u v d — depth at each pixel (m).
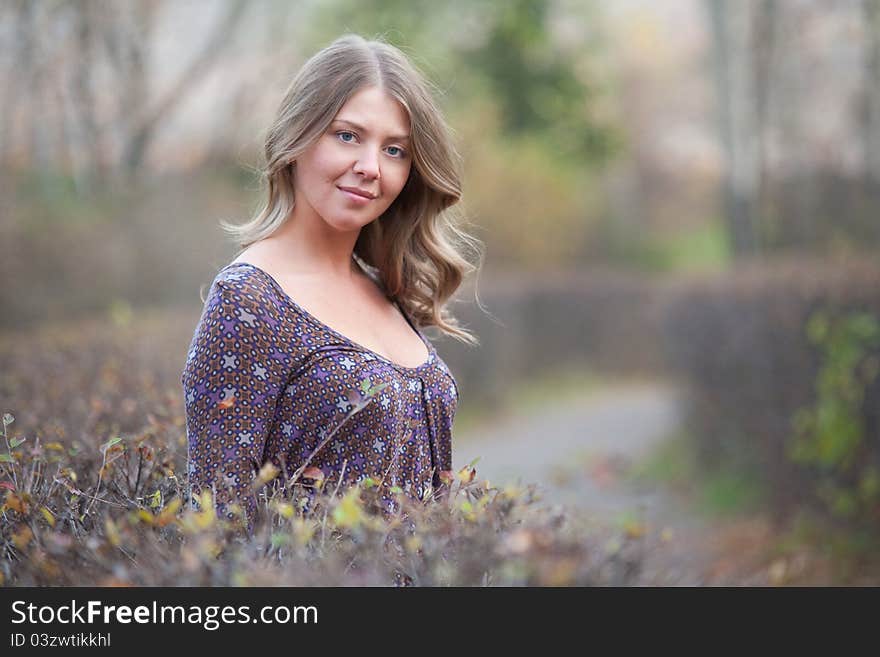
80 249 17.81
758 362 12.16
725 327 13.51
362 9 31.53
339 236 3.94
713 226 54.94
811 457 10.32
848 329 9.70
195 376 3.48
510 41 36.53
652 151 57.25
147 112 23.78
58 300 17.38
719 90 20.02
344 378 3.57
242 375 3.47
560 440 19.45
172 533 3.02
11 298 16.81
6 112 20.95
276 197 3.93
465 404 21.34
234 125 25.58
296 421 3.54
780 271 12.34
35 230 17.41
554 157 38.12
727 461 13.77
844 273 10.45
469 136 33.66
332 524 2.93
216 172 24.88
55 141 21.94
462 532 2.64
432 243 4.40
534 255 35.12
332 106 3.79
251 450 3.43
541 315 28.58
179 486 3.46
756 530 10.85
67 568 2.79
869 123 15.77
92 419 4.97
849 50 16.38
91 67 22.53
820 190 16.84
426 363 4.01
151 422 4.19
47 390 6.31
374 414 3.58
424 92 3.97
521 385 26.25
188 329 10.74
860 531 9.77
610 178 46.62
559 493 14.28
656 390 28.19
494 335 23.14
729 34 19.81
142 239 18.92
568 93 37.66
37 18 21.42
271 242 3.86
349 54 3.88
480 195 33.53
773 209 18.33
